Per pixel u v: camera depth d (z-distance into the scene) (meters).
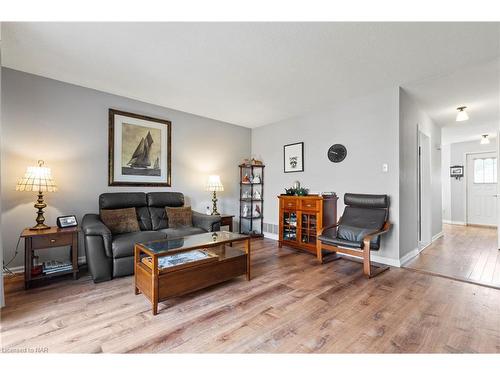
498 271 2.83
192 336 1.59
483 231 5.46
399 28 1.93
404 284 2.45
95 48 2.24
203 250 2.66
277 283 2.47
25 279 2.27
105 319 1.79
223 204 4.76
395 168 3.06
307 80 2.91
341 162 3.66
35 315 1.83
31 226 2.75
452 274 2.73
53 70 2.68
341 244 2.85
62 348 1.46
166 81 2.95
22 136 2.71
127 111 3.50
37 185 2.44
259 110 4.04
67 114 3.00
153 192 3.60
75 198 3.06
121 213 3.05
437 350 1.46
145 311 1.90
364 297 2.16
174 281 1.99
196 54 2.34
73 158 3.04
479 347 1.49
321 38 2.08
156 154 3.79
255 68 2.62
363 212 3.19
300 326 1.71
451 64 2.51
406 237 3.24
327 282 2.50
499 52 2.28
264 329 1.67
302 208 3.69
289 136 4.50
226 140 4.79
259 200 4.93
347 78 2.85
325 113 3.89
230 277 2.41
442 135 5.66
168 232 3.08
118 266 2.54
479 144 6.22
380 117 3.22
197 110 4.06
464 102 3.55
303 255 3.51
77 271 2.52
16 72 2.68
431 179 4.30
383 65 2.54
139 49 2.26
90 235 2.41
